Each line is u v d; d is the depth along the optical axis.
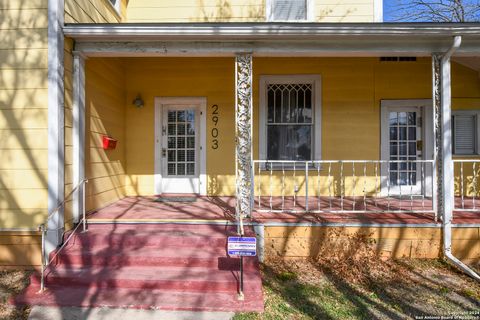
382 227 4.87
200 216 5.16
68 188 4.72
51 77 4.45
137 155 7.14
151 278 3.92
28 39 4.49
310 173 7.00
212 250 4.46
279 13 7.11
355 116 6.93
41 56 4.48
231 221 4.92
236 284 3.85
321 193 7.02
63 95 4.61
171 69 7.09
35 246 4.55
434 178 4.98
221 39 4.97
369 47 5.02
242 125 5.02
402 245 4.88
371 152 6.93
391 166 7.04
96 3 5.71
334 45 5.02
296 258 4.91
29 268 4.55
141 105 7.06
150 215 5.22
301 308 3.66
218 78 7.06
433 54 5.04
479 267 4.73
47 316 3.49
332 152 6.94
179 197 6.92
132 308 3.59
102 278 3.94
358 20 6.99
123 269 4.17
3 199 4.54
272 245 4.92
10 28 4.51
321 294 3.97
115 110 6.51
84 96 5.05
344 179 6.96
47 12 4.48
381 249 4.89
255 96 6.95
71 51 4.84
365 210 5.21
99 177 5.73
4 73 4.51
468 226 4.85
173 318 3.44
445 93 4.96
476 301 3.83
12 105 4.51
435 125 5.04
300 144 7.05
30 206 4.52
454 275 4.47
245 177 5.01
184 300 3.67
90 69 5.34
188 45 5.02
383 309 3.66
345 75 6.93
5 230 4.52
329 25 4.72
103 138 5.86
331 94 6.94
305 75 6.93
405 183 7.05
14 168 4.52
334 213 5.32
